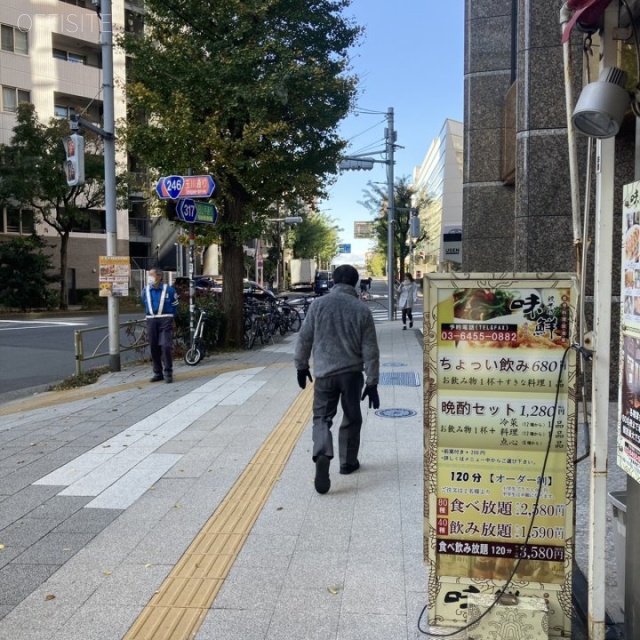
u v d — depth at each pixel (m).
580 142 6.89
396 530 4.11
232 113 12.37
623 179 6.23
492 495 2.88
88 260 37.00
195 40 12.63
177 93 12.22
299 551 3.84
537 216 7.17
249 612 3.17
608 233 2.61
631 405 2.49
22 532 4.19
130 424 7.09
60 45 35.06
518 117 7.36
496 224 10.95
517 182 7.39
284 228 51.91
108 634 3.00
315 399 5.04
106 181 10.84
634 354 2.45
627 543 2.64
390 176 23.16
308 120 13.23
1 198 29.16
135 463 5.63
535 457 2.85
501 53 10.76
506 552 2.89
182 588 3.42
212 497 4.76
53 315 28.83
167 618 3.12
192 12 12.32
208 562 3.71
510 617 2.76
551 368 2.82
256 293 29.41
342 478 5.11
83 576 3.57
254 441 6.25
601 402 2.65
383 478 5.09
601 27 2.70
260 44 12.48
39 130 29.42
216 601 3.28
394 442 6.10
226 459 5.68
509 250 10.91
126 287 11.04
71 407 8.12
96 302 33.16
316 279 51.56
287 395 8.46
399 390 8.61
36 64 33.34
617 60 2.63
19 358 13.73
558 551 2.85
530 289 2.80
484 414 2.87
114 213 10.92
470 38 10.91
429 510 2.94
